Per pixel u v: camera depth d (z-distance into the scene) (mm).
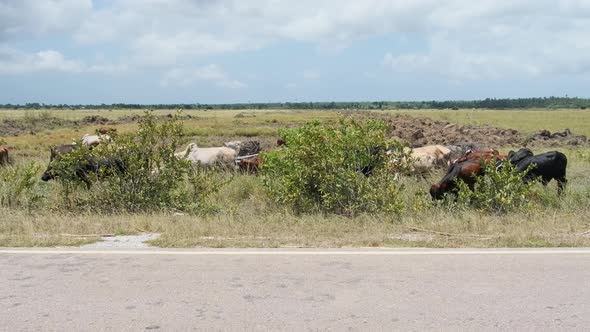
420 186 11188
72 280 5449
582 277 5520
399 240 7090
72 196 10266
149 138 10133
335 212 9203
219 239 7148
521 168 10672
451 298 4918
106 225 8031
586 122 52188
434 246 6836
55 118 50250
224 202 10523
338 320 4426
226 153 13328
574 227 7852
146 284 5316
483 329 4246
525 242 6965
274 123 45938
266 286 5254
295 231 7660
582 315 4535
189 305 4766
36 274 5648
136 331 4227
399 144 10094
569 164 14297
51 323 4383
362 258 6230
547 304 4777
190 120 50469
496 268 5828
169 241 6996
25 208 9531
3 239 7117
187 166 10234
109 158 10078
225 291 5109
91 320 4441
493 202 9312
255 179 11828
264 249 6656
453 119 60250
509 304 4777
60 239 7121
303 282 5367
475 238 7254
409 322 4383
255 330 4230
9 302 4848
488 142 28797
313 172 9430
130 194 9781
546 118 62719
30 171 10758
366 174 9758
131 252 6516
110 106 182125
